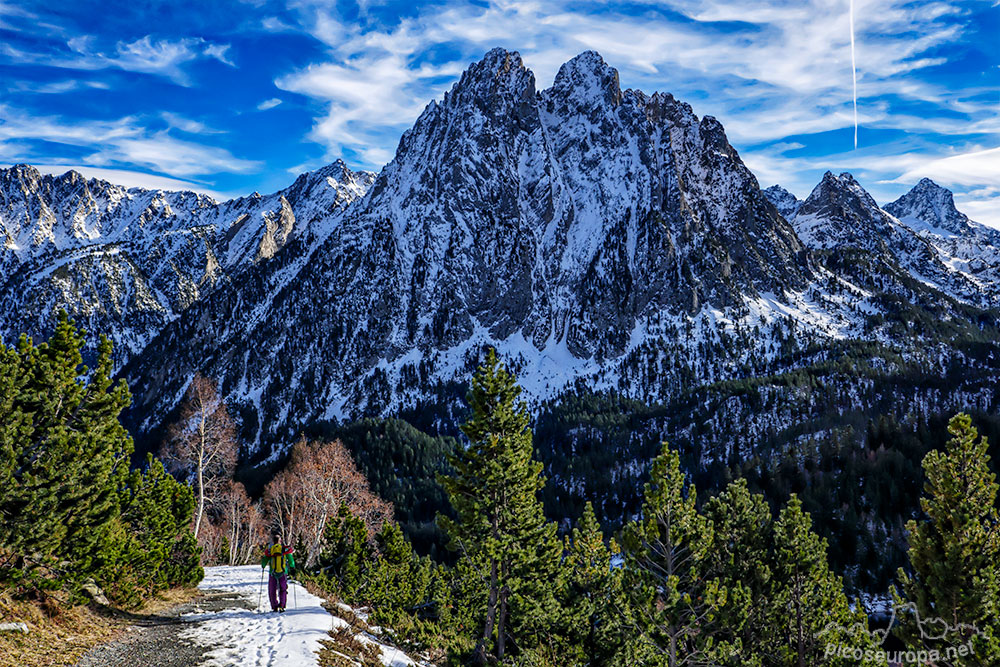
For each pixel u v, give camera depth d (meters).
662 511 26.62
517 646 24.31
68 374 19.33
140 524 25.31
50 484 17.11
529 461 25.16
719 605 24.52
